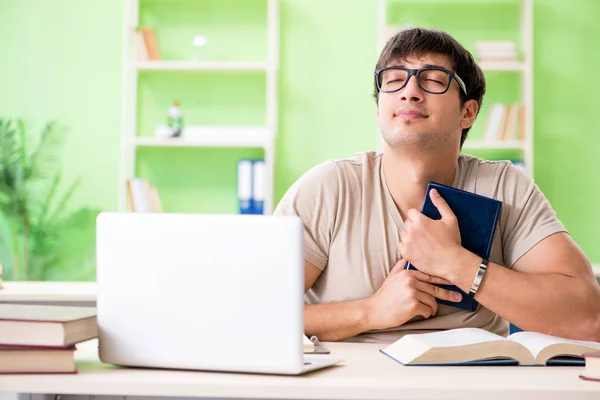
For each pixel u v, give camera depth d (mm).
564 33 4379
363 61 4402
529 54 4168
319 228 1785
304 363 1203
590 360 1115
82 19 4441
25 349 1118
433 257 1569
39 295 2725
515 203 1773
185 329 1161
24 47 4445
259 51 4418
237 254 1144
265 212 4113
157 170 4402
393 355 1320
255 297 1135
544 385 1064
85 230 4410
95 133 4430
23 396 1229
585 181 4355
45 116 4434
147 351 1175
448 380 1102
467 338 1312
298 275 1126
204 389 1069
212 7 4414
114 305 1192
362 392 1047
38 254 4312
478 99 1815
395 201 1785
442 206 1595
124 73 4195
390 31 4137
